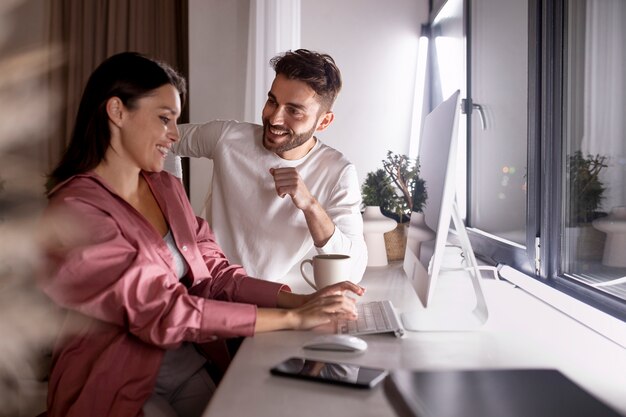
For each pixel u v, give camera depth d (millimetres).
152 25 3559
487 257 2146
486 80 2303
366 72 3043
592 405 748
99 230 1060
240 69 3297
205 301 1124
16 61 209
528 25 1714
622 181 1221
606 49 1289
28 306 222
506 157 2062
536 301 1438
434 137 1272
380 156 3057
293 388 834
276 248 1754
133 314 1060
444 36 2842
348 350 1015
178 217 1372
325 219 1573
